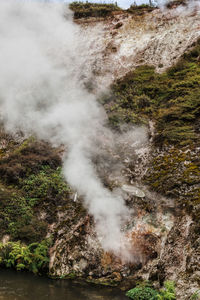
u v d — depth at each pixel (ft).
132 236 21.39
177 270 17.29
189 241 17.75
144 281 18.85
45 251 21.81
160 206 21.66
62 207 24.93
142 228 21.36
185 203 20.20
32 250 22.22
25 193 26.35
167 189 22.17
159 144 27.84
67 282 19.52
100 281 19.66
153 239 20.54
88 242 21.81
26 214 24.35
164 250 19.22
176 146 26.30
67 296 17.12
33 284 18.72
